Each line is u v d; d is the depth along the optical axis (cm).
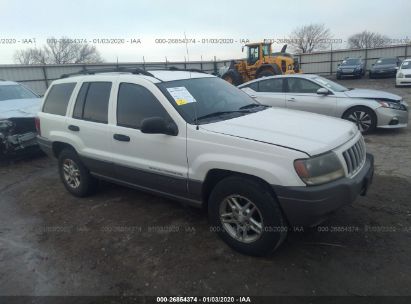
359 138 352
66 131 472
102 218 422
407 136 748
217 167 318
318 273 296
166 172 360
